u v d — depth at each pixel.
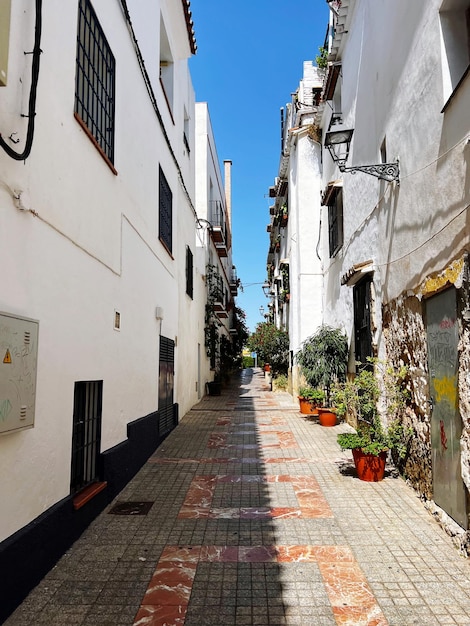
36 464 3.75
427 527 4.77
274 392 21.08
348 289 10.59
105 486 5.39
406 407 6.17
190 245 14.58
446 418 4.68
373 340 7.84
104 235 5.62
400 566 3.96
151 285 8.38
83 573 3.86
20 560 3.39
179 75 12.40
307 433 10.12
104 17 5.85
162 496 5.87
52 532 3.96
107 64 6.05
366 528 4.77
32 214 3.73
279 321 25.28
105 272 5.64
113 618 3.24
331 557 4.14
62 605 3.39
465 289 4.09
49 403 4.00
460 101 4.18
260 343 24.31
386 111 6.82
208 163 20.61
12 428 3.27
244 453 8.24
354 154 9.26
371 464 6.37
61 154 4.34
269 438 9.60
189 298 14.33
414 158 5.57
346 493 5.88
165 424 9.83
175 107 11.64
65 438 4.34
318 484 6.29
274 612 3.31
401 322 6.27
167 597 3.51
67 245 4.46
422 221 5.32
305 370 11.76
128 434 6.60
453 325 4.46
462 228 4.17
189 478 6.67
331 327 11.82
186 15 10.88
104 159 5.58
